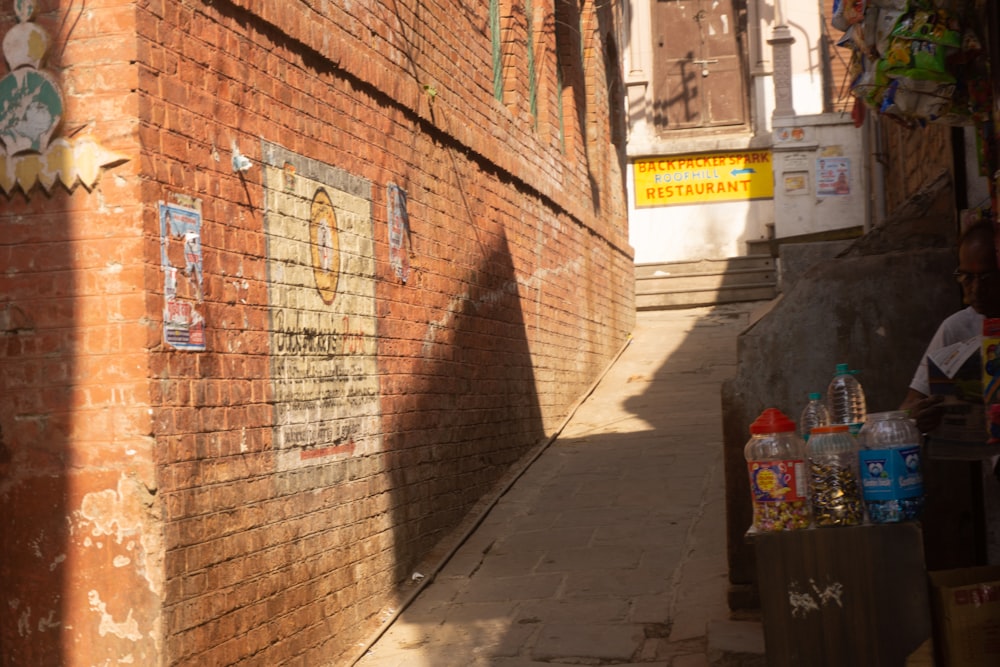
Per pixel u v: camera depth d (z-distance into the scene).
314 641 5.84
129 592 4.57
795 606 3.98
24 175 4.67
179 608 4.66
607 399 12.22
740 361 6.09
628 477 9.16
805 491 4.07
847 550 3.95
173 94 4.86
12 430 4.67
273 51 5.75
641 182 20.00
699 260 18.45
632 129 20.02
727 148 19.64
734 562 6.06
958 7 4.66
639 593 6.75
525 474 9.52
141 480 4.56
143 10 4.69
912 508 3.95
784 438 4.10
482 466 8.82
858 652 3.92
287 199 5.80
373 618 6.61
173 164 4.83
